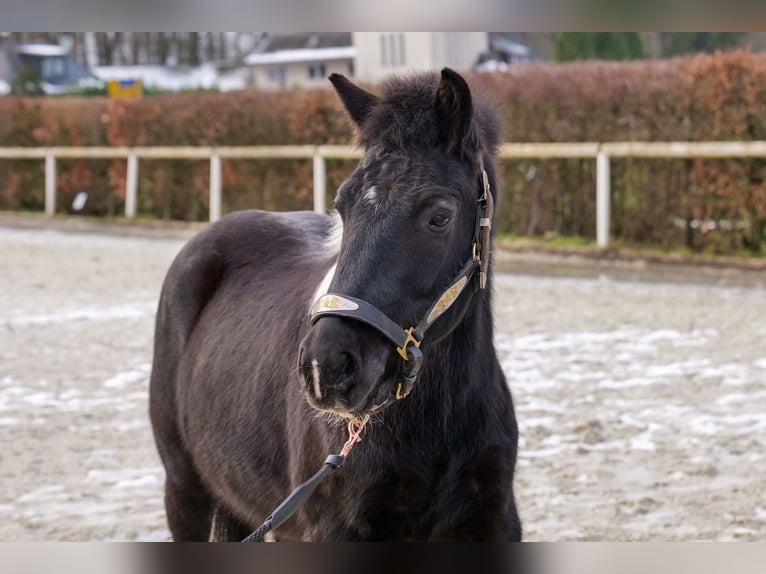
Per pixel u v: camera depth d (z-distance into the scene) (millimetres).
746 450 5566
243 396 3490
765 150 11430
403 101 2887
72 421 6609
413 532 3023
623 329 8891
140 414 6770
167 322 4168
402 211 2740
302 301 3400
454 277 2879
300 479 3059
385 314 2703
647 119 12852
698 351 7945
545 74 13648
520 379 7211
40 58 58219
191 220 19266
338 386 2615
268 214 4316
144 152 19141
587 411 6395
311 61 45969
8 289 11977
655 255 12586
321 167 15922
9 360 8359
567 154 13078
